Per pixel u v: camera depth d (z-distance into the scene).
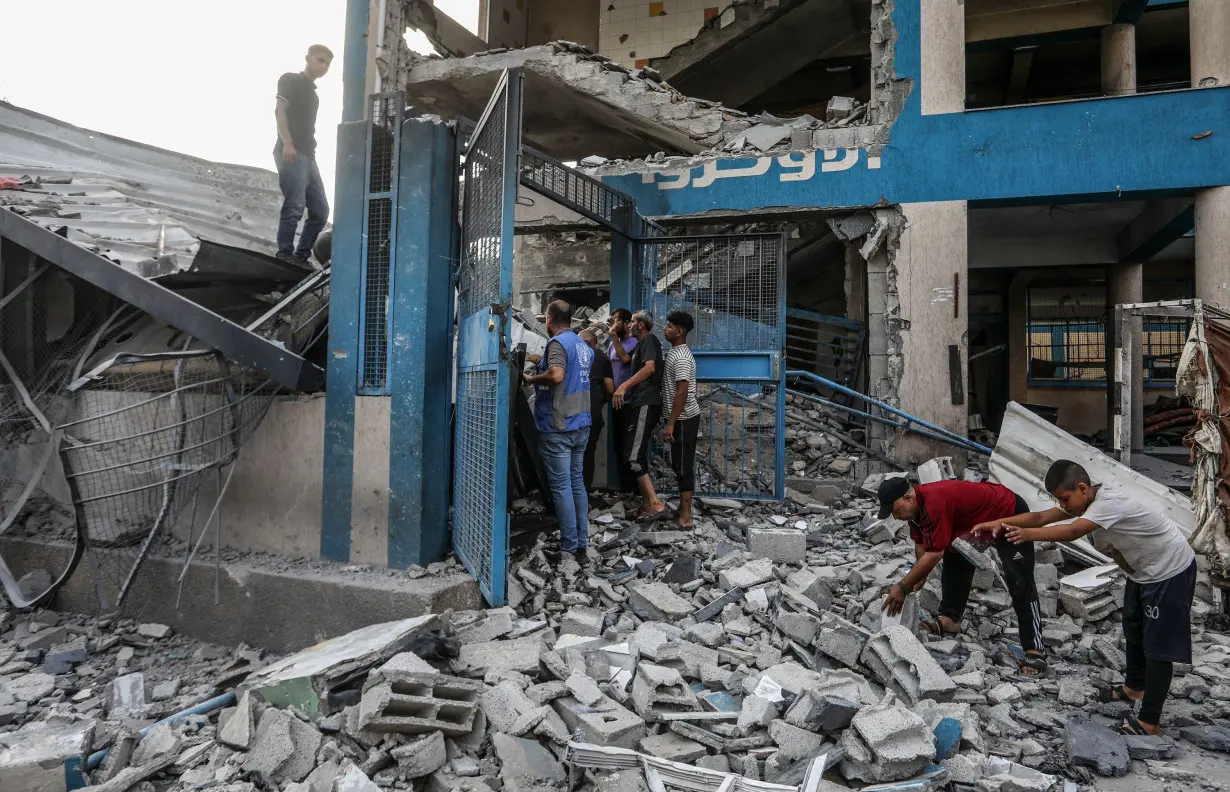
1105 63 10.77
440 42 12.16
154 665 4.35
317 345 5.24
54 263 4.76
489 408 3.91
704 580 4.67
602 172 8.94
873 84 8.16
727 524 5.85
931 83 7.93
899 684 3.33
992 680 3.73
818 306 12.43
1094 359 13.72
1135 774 2.93
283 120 6.22
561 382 4.63
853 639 3.57
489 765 2.85
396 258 4.57
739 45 12.88
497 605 3.86
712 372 6.65
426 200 4.54
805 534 5.39
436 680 2.97
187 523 5.09
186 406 4.73
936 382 7.82
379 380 4.64
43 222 4.94
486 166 4.16
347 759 2.75
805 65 13.98
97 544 4.83
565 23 15.40
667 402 5.64
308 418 4.80
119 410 4.51
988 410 14.46
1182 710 3.48
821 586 4.38
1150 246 10.34
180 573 4.73
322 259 6.26
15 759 2.83
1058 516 3.50
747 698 3.14
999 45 11.62
